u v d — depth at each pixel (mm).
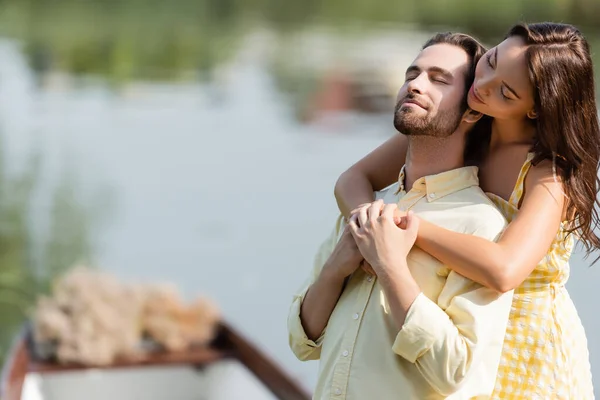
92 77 23984
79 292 7137
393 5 30281
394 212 2852
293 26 31531
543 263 2941
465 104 2908
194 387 7117
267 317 9406
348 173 3348
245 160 16031
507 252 2715
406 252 2770
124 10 34312
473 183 2953
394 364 2789
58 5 34250
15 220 11453
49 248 10812
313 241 11898
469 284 2762
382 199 3115
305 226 12477
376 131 18172
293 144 17219
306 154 16438
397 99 2953
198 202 13438
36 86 22312
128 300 7160
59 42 27719
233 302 9797
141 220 12484
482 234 2807
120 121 19141
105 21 31797
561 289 3037
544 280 2957
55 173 14297
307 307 3049
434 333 2656
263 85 22984
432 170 2977
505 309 2771
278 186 14359
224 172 15219
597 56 11547
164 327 7117
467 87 2904
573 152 2818
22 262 10289
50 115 19312
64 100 20906
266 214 12930
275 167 15523
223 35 30031
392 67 24156
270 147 16984
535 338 2938
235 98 21578
